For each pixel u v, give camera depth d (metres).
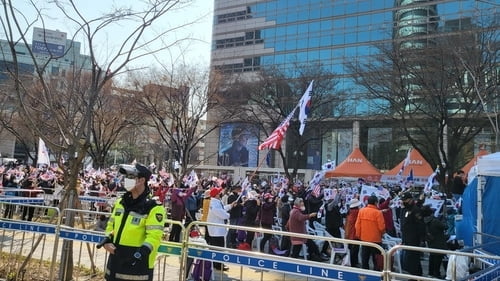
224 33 64.44
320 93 36.00
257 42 60.62
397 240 11.43
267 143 12.37
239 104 36.09
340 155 47.22
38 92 12.82
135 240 4.57
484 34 21.11
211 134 58.91
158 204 4.69
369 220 9.91
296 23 57.38
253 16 61.81
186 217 12.55
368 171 23.92
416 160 24.22
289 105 36.00
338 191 16.05
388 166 41.94
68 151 7.82
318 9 55.44
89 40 8.04
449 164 24.50
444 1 40.16
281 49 58.16
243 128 44.25
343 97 41.75
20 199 12.12
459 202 15.20
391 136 40.94
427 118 25.84
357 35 51.38
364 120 40.31
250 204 12.69
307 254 11.78
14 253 9.21
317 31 55.03
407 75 24.30
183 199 12.14
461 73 22.44
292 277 8.70
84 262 9.47
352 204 11.09
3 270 7.95
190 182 18.61
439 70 22.88
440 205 14.23
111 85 24.50
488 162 9.73
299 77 36.78
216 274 9.16
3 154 65.12
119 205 4.77
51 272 7.16
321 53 53.94
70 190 7.77
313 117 36.94
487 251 9.96
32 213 12.64
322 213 14.69
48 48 8.86
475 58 20.92
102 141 29.25
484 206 10.48
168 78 28.48
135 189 4.72
